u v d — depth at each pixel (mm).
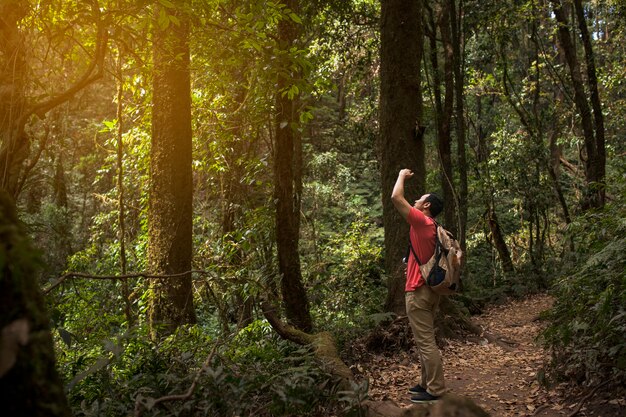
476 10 16094
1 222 1593
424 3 15438
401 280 8828
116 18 5184
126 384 4254
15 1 4332
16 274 1518
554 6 16516
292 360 4867
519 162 20109
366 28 14969
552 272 18531
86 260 10102
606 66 22391
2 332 1446
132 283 9297
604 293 4547
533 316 12547
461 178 16203
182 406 3549
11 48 4383
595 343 4891
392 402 4863
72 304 7258
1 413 1547
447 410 2062
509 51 23422
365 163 24828
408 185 8930
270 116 8625
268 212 8883
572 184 23688
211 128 9875
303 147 21125
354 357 7445
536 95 20328
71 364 4621
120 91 9148
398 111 8984
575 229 6641
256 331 6656
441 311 9016
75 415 3691
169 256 7020
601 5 19266
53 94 4699
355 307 10977
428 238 5066
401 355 7555
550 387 5320
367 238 15070
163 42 6516
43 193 18609
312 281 10734
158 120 7180
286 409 3840
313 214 18875
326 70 11109
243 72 8508
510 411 4969
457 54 15594
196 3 5867
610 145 21578
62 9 5219
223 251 8711
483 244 23109
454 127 18969
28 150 4656
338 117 25094
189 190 7227
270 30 8172
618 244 4898
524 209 21062
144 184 10188
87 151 20547
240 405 3648
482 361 7398
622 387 4523
